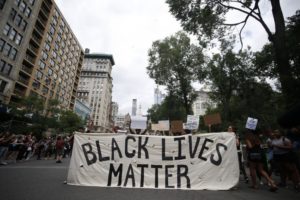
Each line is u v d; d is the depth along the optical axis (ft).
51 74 170.81
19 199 14.06
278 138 22.48
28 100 92.89
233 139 21.47
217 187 19.66
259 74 76.28
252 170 20.66
